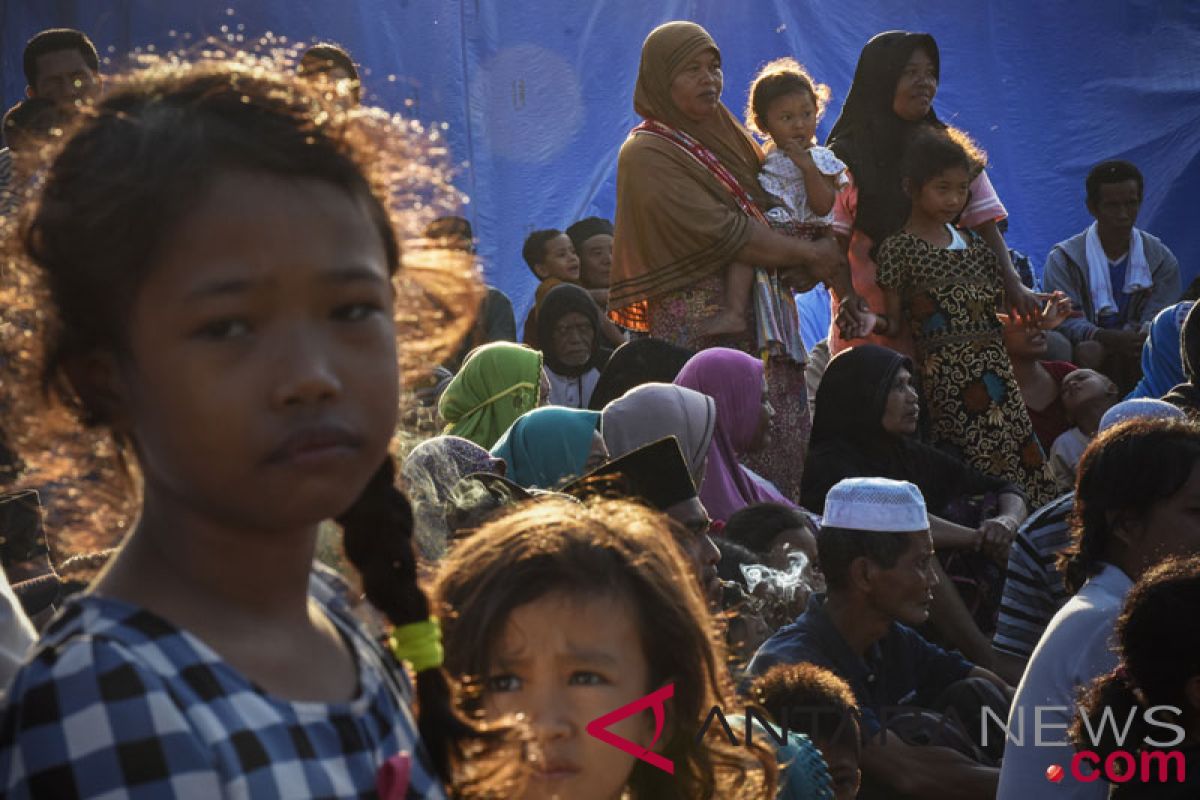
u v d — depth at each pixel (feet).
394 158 3.81
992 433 19.12
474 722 4.23
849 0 29.27
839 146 20.48
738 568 13.99
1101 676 9.48
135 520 3.53
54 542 9.41
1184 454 10.48
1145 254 27.02
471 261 4.16
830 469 17.54
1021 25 29.91
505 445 13.93
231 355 3.08
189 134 3.12
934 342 19.35
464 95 26.91
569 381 22.62
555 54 27.68
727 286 19.70
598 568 5.21
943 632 16.11
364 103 4.17
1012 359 21.71
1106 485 10.66
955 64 29.91
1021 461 19.30
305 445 3.10
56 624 3.26
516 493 10.46
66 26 25.48
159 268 3.08
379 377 3.24
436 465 10.54
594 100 27.86
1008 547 17.17
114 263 3.09
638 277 19.90
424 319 4.16
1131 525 10.58
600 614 5.16
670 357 18.72
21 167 3.51
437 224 4.39
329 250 3.17
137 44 25.54
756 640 12.89
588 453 13.76
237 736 3.11
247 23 25.88
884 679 13.29
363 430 3.20
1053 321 21.52
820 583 14.80
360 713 3.49
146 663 3.10
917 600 12.78
